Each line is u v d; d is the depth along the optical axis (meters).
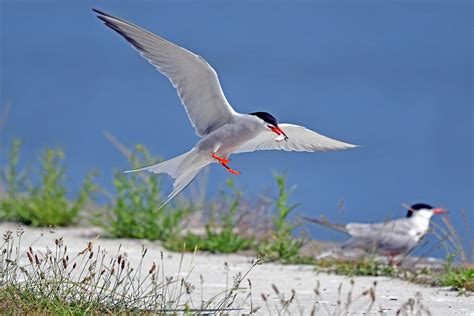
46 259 8.81
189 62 8.84
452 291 10.17
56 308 8.09
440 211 12.66
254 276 10.95
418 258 13.25
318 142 9.77
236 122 9.15
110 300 8.52
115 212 14.19
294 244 12.83
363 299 9.54
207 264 11.78
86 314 8.09
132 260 11.61
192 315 8.14
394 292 10.05
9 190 15.45
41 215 14.70
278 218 13.63
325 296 9.66
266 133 9.68
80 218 14.99
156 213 14.01
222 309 8.36
